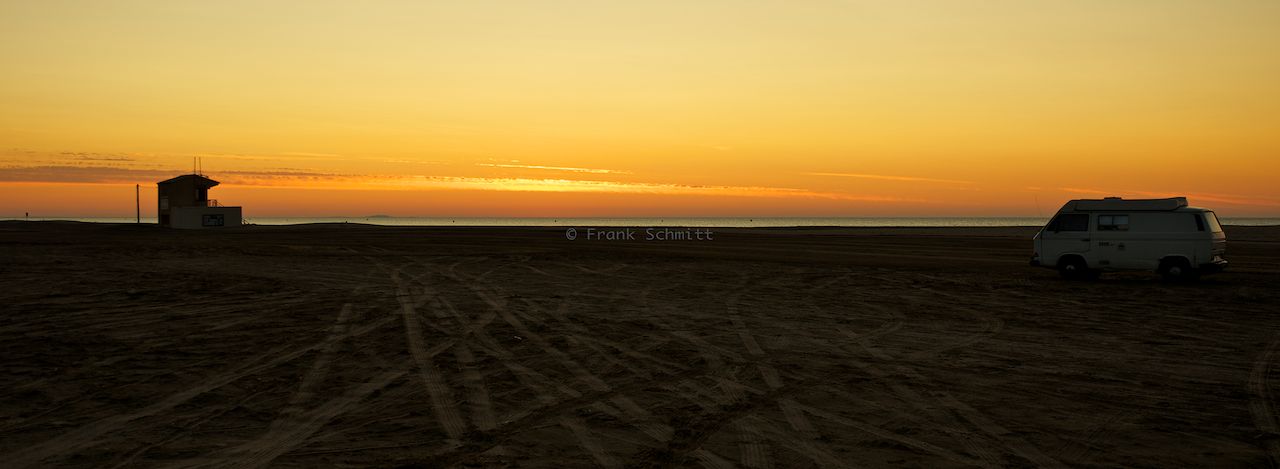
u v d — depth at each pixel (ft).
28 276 69.15
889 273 78.95
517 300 56.18
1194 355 36.29
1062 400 27.58
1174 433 23.41
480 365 33.30
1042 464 20.49
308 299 55.57
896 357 35.73
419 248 118.11
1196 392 28.84
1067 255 71.10
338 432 23.21
